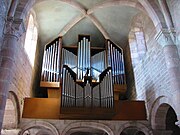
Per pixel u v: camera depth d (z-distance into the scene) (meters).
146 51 12.48
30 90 13.03
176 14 9.38
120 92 14.01
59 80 13.66
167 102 9.66
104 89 11.09
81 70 14.27
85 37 15.89
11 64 8.21
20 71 10.41
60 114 10.38
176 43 9.30
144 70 12.41
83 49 15.22
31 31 13.47
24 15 9.16
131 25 14.71
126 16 14.20
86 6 13.79
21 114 10.80
